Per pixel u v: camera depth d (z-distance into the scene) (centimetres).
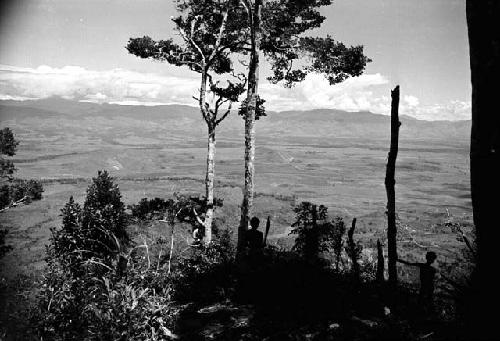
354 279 1058
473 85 317
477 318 322
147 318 681
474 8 308
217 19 1947
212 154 1922
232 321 675
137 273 812
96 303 781
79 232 1623
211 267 1193
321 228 1495
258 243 945
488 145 305
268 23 1658
